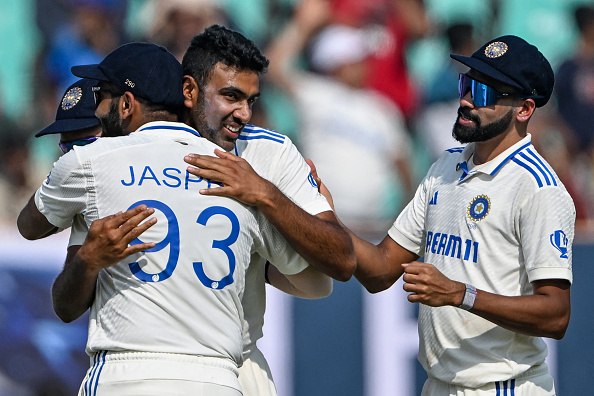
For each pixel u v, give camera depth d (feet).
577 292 62.23
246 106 34.81
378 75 81.97
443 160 41.86
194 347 31.12
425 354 40.45
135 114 33.40
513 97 38.29
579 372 61.46
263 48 83.46
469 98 38.70
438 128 82.48
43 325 64.23
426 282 35.96
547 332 37.11
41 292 64.34
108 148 31.89
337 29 82.38
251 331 37.14
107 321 31.55
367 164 79.10
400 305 63.10
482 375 38.50
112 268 31.45
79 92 39.42
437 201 40.45
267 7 85.15
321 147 79.87
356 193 78.84
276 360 62.39
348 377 62.85
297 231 32.48
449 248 39.52
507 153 38.75
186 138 32.89
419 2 84.79
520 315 36.47
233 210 32.12
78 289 31.24
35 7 85.05
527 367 38.60
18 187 79.92
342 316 63.10
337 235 33.22
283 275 37.86
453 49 83.25
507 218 38.04
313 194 36.55
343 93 80.84
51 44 84.74
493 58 38.50
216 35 34.40
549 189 37.42
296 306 62.85
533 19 91.76
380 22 82.99
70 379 64.34
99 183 31.50
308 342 62.85
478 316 38.68
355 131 79.66
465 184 39.58
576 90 85.97
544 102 39.24
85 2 83.92
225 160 32.40
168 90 33.35
